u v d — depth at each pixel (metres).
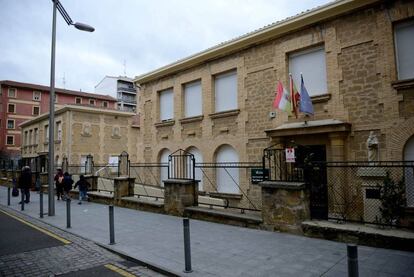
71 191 17.45
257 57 12.83
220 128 13.99
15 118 47.62
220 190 13.97
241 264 5.49
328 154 10.48
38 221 10.36
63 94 50.41
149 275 5.31
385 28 9.55
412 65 9.21
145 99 18.62
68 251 6.74
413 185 8.73
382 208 7.09
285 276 4.89
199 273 5.12
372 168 9.34
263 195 7.98
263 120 12.44
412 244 5.78
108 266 5.77
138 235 7.85
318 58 11.24
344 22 10.41
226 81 14.30
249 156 12.80
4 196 19.58
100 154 29.80
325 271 5.04
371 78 9.73
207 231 8.00
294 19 11.26
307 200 7.55
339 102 10.33
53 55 12.01
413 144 8.95
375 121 9.56
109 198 14.08
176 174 15.97
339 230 6.66
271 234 7.48
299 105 10.66
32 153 34.75
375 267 5.09
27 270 5.56
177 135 16.19
